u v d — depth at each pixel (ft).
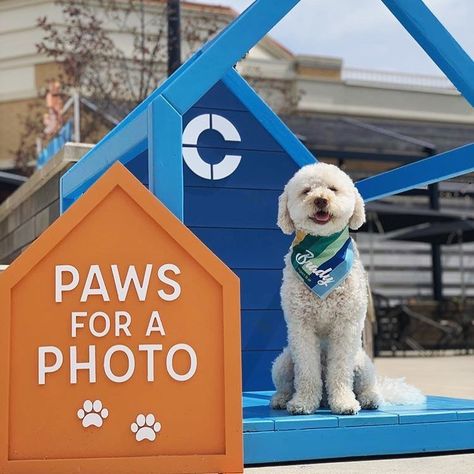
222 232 9.95
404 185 9.21
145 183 9.77
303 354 7.34
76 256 5.85
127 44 24.30
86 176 8.45
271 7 6.96
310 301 7.32
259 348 9.86
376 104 37.01
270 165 10.27
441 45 7.82
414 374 17.07
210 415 5.83
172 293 5.92
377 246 34.27
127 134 7.13
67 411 5.67
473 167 8.43
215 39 7.13
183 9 23.59
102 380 5.75
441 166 8.81
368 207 23.72
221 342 5.93
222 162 10.06
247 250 10.00
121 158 7.43
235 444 5.81
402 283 34.37
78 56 21.02
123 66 21.45
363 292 7.41
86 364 5.74
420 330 27.86
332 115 35.96
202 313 5.94
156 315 5.88
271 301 9.99
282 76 35.29
